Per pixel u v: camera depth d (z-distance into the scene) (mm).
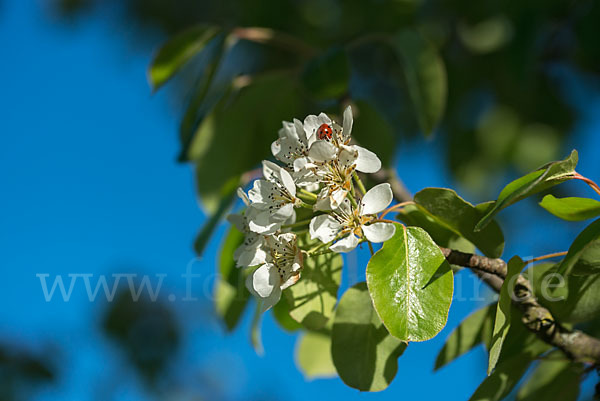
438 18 1520
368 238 786
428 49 959
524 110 1584
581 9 1318
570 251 787
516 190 780
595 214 813
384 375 820
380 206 792
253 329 891
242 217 840
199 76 993
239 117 979
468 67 1529
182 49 991
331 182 798
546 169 784
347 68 929
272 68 1617
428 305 773
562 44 1436
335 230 793
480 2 1410
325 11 1604
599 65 1439
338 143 809
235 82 981
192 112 972
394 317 772
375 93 1682
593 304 828
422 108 958
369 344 825
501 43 1438
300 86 971
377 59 1607
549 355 852
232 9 1695
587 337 830
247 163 981
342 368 824
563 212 818
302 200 837
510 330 846
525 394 885
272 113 984
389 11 1498
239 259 809
